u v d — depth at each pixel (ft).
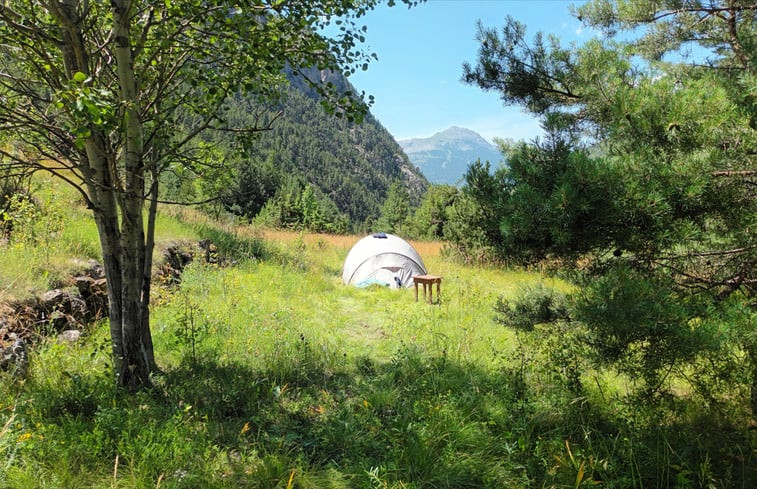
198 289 28.35
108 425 11.30
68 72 12.81
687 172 9.75
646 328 9.66
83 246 24.66
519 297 17.79
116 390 13.50
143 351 14.92
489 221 12.04
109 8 14.85
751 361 10.69
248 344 19.92
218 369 17.22
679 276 12.01
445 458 11.74
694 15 16.69
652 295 10.03
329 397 15.93
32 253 20.56
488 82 15.87
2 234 22.16
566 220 10.14
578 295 11.47
